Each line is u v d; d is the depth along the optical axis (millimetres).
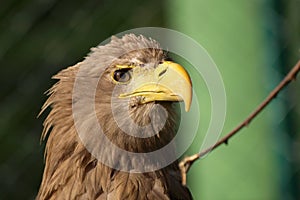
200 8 12008
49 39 14250
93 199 8531
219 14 11914
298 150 11875
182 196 8758
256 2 11773
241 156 11945
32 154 14062
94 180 8539
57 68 14266
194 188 12125
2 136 14062
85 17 14461
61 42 14336
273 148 11906
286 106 11875
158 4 15094
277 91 8039
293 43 11734
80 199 8547
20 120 14125
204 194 12070
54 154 8633
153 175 8594
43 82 14211
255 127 11922
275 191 11906
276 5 11719
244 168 11961
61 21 14320
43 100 14164
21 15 14156
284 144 11875
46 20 14250
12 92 14156
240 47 11867
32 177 14008
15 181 13930
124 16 14734
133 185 8523
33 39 14195
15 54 14141
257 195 11930
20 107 14156
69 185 8570
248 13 11812
